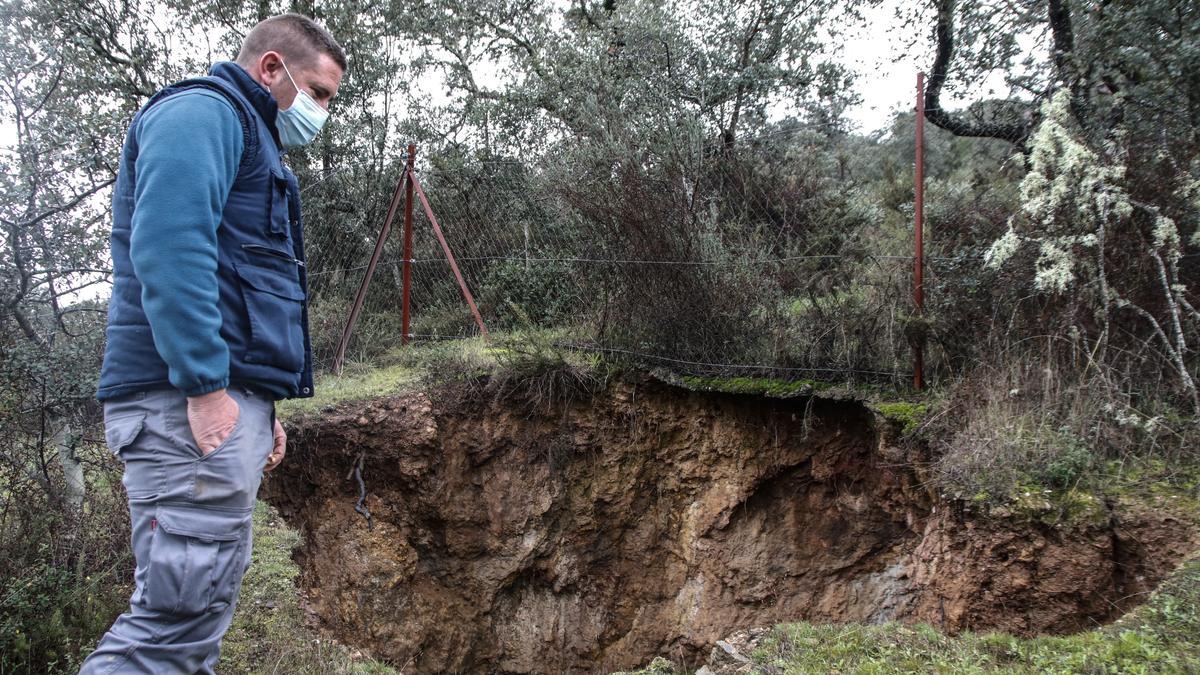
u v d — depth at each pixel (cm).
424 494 606
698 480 598
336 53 243
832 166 784
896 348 491
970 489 405
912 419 458
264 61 228
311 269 877
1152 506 366
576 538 633
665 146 598
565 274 696
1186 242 424
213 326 182
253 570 434
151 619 193
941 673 315
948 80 703
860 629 374
